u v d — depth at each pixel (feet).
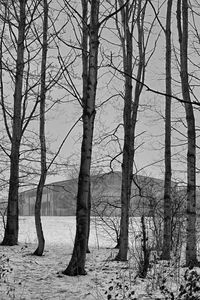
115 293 28.63
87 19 50.34
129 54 46.21
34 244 61.21
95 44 36.06
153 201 52.31
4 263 39.50
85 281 32.48
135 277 31.94
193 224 39.37
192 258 38.42
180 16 41.47
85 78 51.67
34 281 32.40
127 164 44.68
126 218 44.01
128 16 46.57
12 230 56.08
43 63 52.80
